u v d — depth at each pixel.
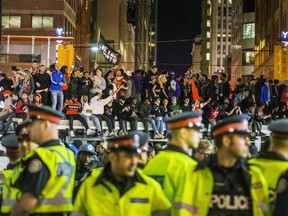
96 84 20.12
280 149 5.25
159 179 5.28
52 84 19.59
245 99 22.56
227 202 4.82
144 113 20.38
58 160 5.14
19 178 5.23
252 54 100.62
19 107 19.11
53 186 5.10
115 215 4.85
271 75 67.44
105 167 5.00
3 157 15.80
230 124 4.87
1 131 19.00
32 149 5.82
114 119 20.08
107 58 33.09
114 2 99.44
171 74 21.84
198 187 4.89
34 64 20.59
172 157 5.30
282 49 40.22
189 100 21.83
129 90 21.36
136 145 4.86
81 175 8.86
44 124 5.28
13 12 60.25
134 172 4.98
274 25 68.62
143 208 4.89
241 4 104.38
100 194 4.91
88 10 81.50
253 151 10.59
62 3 60.06
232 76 117.50
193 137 5.39
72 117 19.42
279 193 4.86
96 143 19.17
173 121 5.41
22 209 4.88
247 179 4.84
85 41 78.00
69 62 29.05
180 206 4.88
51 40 31.02
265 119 22.86
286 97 23.72
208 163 4.95
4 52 31.47
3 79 21.30
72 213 5.05
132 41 146.00
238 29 109.69
